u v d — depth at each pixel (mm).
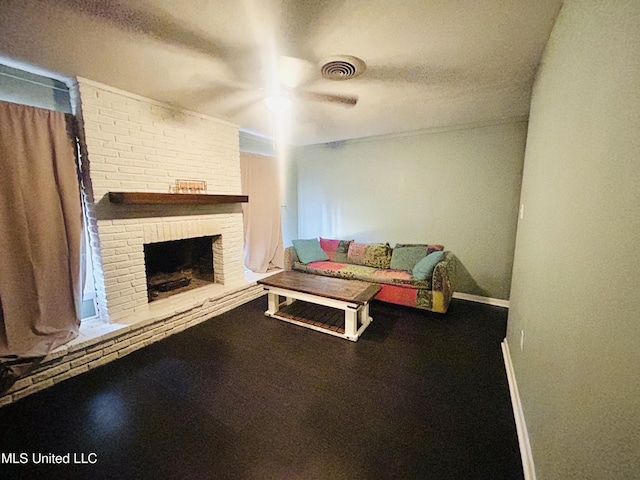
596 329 793
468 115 3141
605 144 811
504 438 1569
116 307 2492
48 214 2111
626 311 636
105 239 2387
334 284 3055
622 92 718
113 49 1735
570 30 1188
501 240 3498
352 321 2645
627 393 614
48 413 1771
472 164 3561
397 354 2430
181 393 1951
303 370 2207
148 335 2604
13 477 1376
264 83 2236
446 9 1357
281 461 1447
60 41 1646
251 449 1516
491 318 3162
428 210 3947
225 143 3379
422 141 3852
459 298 3830
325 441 1562
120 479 1359
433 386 2008
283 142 4652
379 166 4258
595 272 827
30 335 2051
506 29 1518
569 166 1137
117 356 2379
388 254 4020
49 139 2109
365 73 2057
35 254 2059
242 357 2396
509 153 3330
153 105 2646
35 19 1430
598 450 739
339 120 3342
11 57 1838
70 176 2213
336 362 2314
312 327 2920
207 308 3156
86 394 1942
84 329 2340
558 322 1138
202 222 3166
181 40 1639
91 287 2559
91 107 2236
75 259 2246
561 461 991
